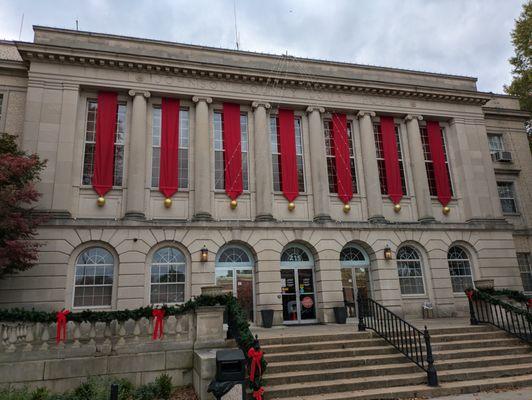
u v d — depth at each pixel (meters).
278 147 20.41
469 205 21.61
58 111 17.36
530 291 23.39
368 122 21.42
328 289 18.45
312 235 18.89
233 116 19.81
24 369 9.95
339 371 10.26
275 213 19.31
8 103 17.88
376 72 22.66
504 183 25.12
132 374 10.34
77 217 16.94
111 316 10.52
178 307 11.12
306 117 21.08
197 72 19.30
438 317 19.41
